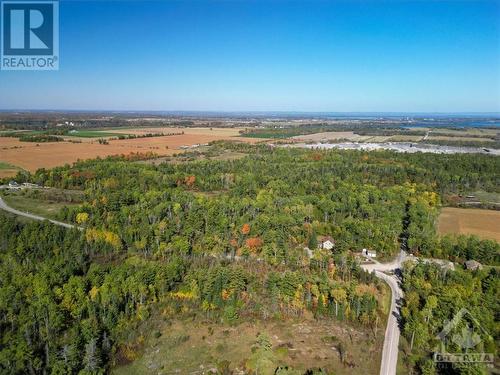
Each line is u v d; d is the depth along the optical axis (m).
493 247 124.06
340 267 116.44
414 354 82.94
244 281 104.44
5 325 85.62
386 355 83.19
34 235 121.75
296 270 114.88
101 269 105.62
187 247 122.50
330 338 88.75
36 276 95.94
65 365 73.56
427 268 109.50
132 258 118.50
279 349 84.25
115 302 92.81
